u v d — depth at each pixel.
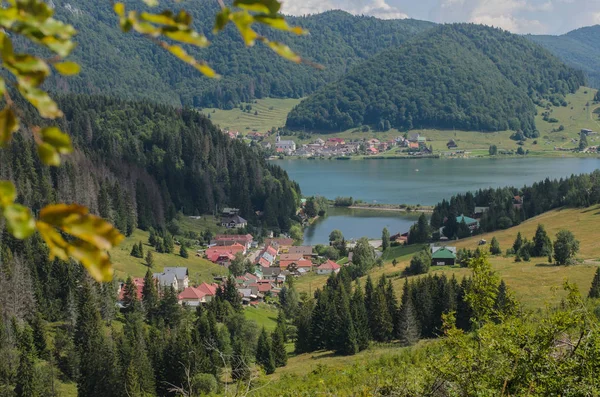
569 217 127.31
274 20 2.88
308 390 36.03
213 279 113.81
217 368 51.59
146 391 51.28
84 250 2.49
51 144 2.52
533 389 16.64
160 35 2.77
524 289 76.50
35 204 120.62
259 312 92.06
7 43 2.48
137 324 66.00
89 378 53.09
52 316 72.62
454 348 19.86
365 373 38.16
